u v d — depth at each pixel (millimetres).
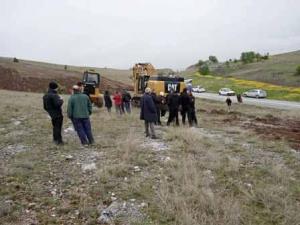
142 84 28703
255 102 48406
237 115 28594
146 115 12602
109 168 8586
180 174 8156
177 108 16562
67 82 75750
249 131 16484
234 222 6027
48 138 12586
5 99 32031
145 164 9180
